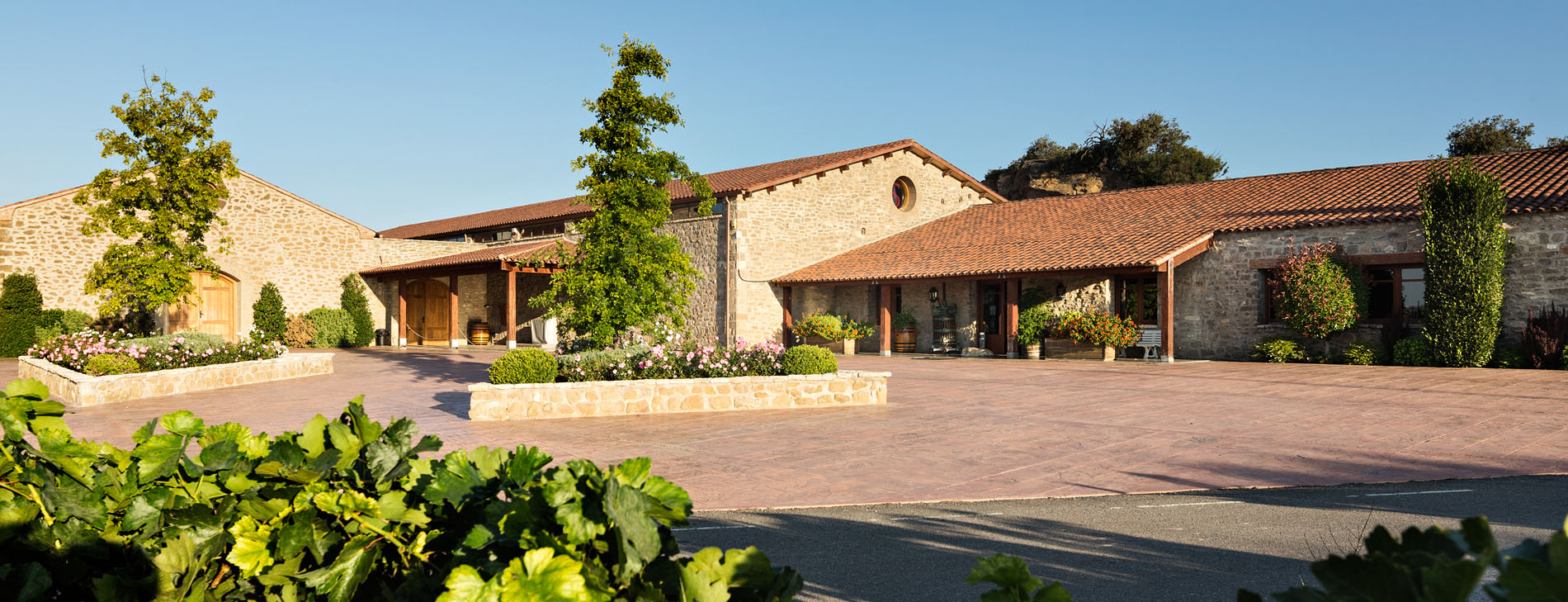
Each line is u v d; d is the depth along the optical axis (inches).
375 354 975.0
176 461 84.5
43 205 918.4
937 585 175.0
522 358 452.8
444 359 888.9
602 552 67.7
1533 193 671.1
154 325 980.6
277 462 82.4
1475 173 647.8
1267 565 185.6
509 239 1282.0
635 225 520.7
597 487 64.6
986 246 943.7
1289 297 729.0
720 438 367.9
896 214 1134.4
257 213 1081.4
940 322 964.6
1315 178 888.9
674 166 536.7
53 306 920.9
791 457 322.3
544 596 60.2
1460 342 645.3
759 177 1041.5
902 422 409.1
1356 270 709.9
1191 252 765.3
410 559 82.7
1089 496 257.6
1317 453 318.0
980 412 441.4
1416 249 682.2
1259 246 767.7
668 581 67.1
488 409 427.2
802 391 473.1
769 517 235.3
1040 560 191.8
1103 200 1039.6
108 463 86.7
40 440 84.3
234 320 1067.3
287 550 78.6
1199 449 330.0
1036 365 751.1
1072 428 385.7
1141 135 1747.0
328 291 1135.6
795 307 1033.5
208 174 727.7
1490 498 245.0
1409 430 364.2
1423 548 43.3
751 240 986.7
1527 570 35.2
